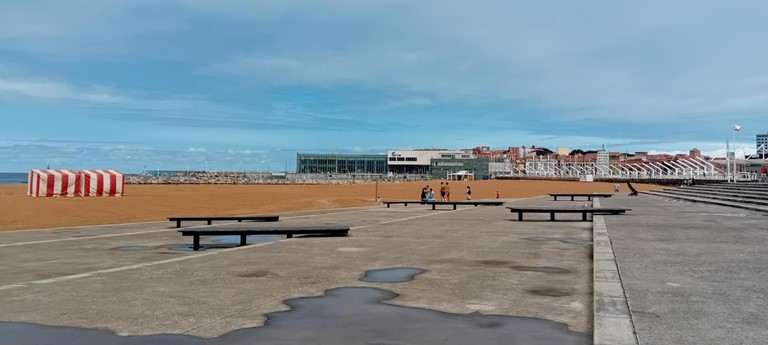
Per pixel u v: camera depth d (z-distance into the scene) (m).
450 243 13.58
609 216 22.06
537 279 8.55
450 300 7.07
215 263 10.28
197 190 74.44
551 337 5.38
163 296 7.34
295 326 5.82
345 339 5.34
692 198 39.69
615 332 5.21
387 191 75.12
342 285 8.11
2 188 72.56
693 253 10.73
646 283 7.62
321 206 38.38
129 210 32.16
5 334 5.52
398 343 5.21
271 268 9.70
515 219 22.22
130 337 5.42
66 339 5.35
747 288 7.28
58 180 46.78
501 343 5.19
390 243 13.55
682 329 5.32
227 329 5.71
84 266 10.25
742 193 36.25
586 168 194.50
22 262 10.82
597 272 8.52
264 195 57.88
